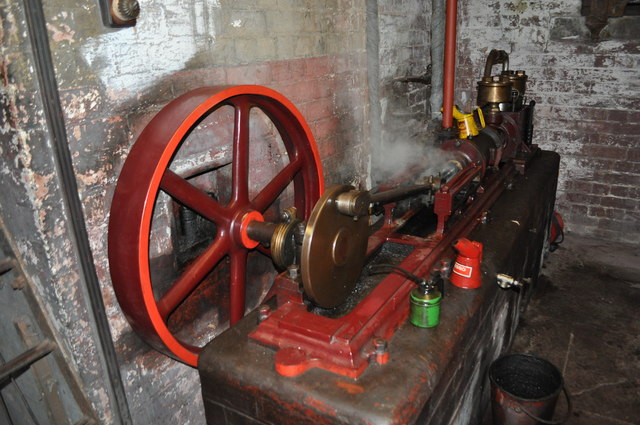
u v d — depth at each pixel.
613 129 3.25
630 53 3.05
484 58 3.46
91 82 1.29
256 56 1.84
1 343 1.53
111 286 1.44
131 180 1.28
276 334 1.20
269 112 1.71
